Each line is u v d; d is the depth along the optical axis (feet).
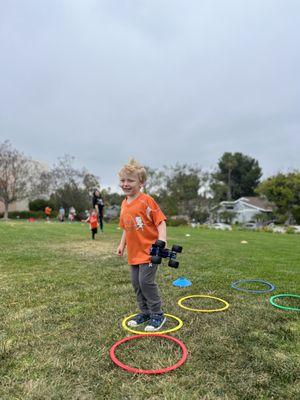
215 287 16.01
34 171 133.59
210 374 7.95
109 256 24.43
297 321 11.45
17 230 45.27
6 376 7.84
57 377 7.81
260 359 8.66
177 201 114.11
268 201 133.80
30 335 10.10
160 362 8.54
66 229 49.67
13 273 18.47
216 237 44.06
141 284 11.04
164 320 11.25
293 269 20.71
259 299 14.07
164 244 10.51
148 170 114.42
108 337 10.00
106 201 138.82
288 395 7.20
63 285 15.94
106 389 7.36
